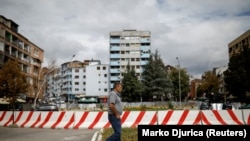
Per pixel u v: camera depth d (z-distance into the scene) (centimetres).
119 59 12075
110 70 12044
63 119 1984
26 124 2038
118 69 12019
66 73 15212
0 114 2123
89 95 13612
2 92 3597
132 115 1895
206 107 4812
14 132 1661
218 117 1902
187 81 9938
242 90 5741
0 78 3588
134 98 7950
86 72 13750
